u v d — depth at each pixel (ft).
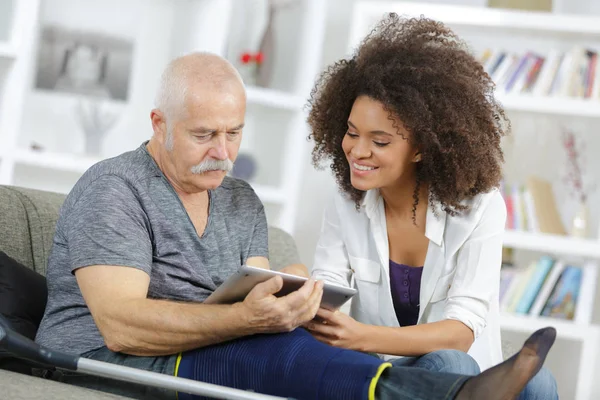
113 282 7.41
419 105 8.23
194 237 8.24
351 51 15.84
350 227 9.26
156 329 7.21
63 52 16.24
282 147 17.01
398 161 8.41
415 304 9.12
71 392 6.69
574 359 17.19
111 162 8.15
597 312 17.03
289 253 10.70
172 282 8.05
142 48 16.56
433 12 15.84
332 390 6.75
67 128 16.22
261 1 17.15
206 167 8.06
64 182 16.37
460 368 7.66
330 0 17.81
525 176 16.80
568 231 16.66
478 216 8.79
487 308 8.70
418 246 9.01
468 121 8.50
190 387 6.77
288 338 7.25
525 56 16.02
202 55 8.24
